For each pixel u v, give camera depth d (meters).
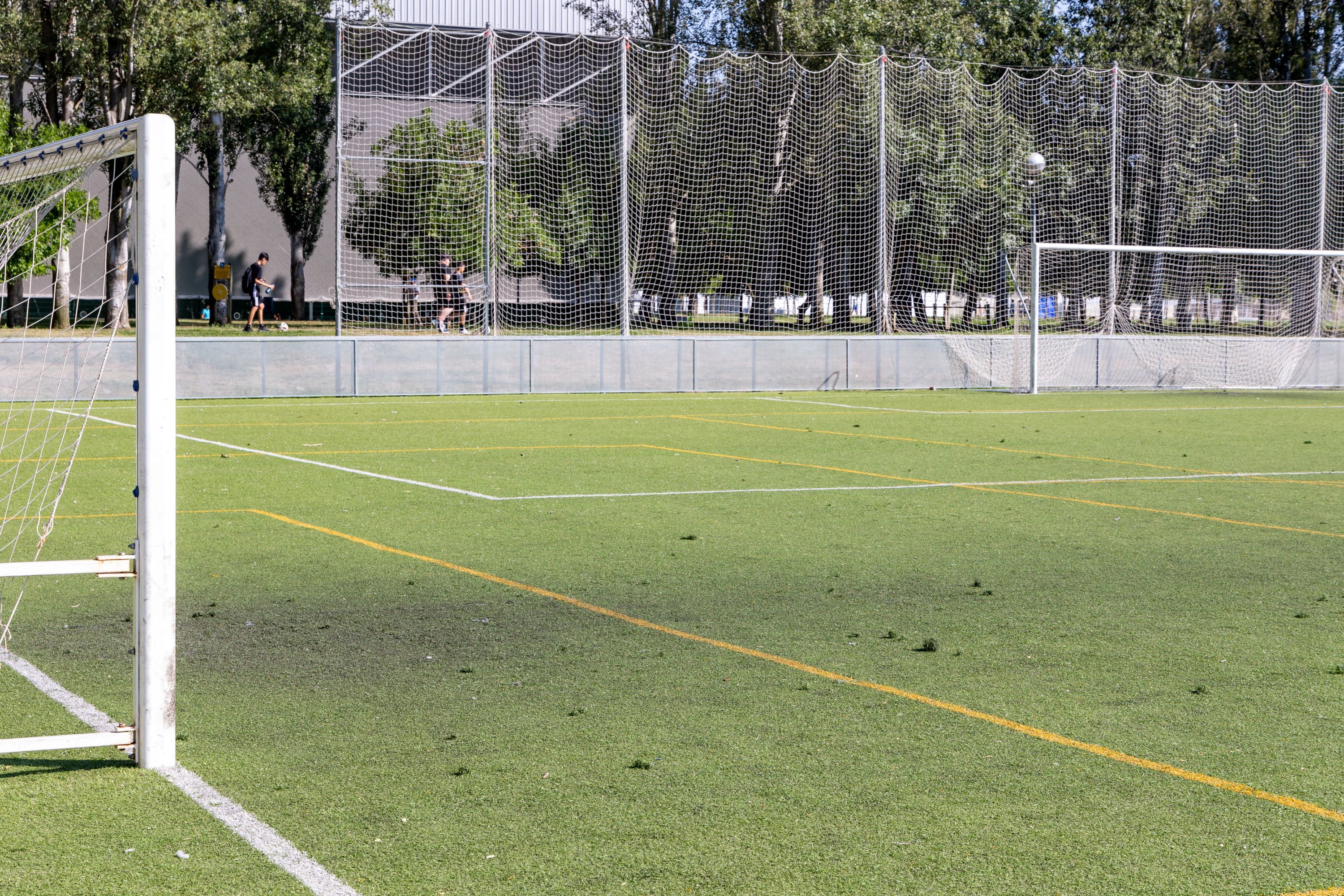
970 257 32.19
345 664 6.05
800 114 31.39
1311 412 21.73
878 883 3.69
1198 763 4.74
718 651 6.33
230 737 4.97
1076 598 7.55
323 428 18.00
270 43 34.38
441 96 30.56
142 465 4.58
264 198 40.56
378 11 35.50
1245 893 3.64
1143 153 33.16
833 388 26.80
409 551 8.92
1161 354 28.36
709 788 4.45
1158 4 44.56
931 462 14.38
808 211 31.30
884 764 4.71
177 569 8.26
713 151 31.36
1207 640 6.59
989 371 27.88
